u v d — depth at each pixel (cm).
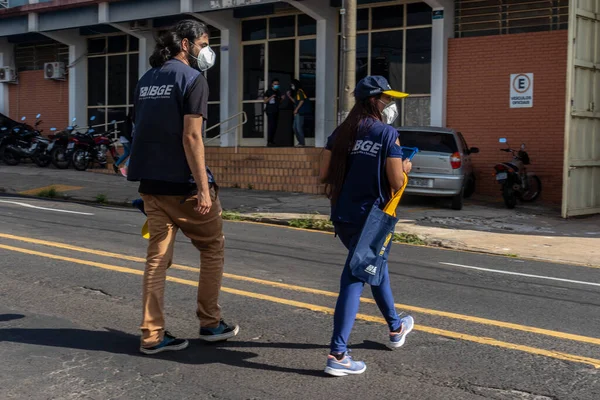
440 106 1853
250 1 1970
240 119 2256
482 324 620
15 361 499
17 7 2462
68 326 584
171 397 441
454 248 1129
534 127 1753
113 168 2114
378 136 475
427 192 1541
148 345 515
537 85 1744
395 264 927
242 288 730
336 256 951
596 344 568
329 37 2028
